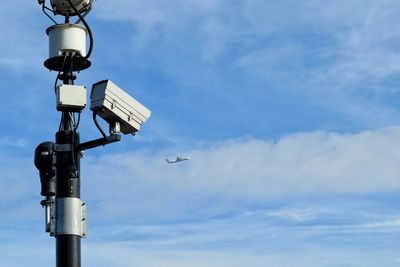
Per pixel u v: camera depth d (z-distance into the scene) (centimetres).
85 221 1720
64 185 1708
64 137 1725
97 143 1695
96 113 1688
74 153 1717
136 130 1736
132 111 1714
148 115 1745
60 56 1758
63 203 1700
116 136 1680
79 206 1712
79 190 1725
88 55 1748
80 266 1694
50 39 1773
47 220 1712
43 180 1752
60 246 1688
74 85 1741
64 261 1681
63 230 1691
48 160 1739
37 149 1752
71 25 1767
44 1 1798
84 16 1798
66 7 1786
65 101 1728
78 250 1695
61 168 1712
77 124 1742
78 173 1723
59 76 1773
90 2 1802
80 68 1786
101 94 1675
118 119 1698
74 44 1762
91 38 1744
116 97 1688
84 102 1739
